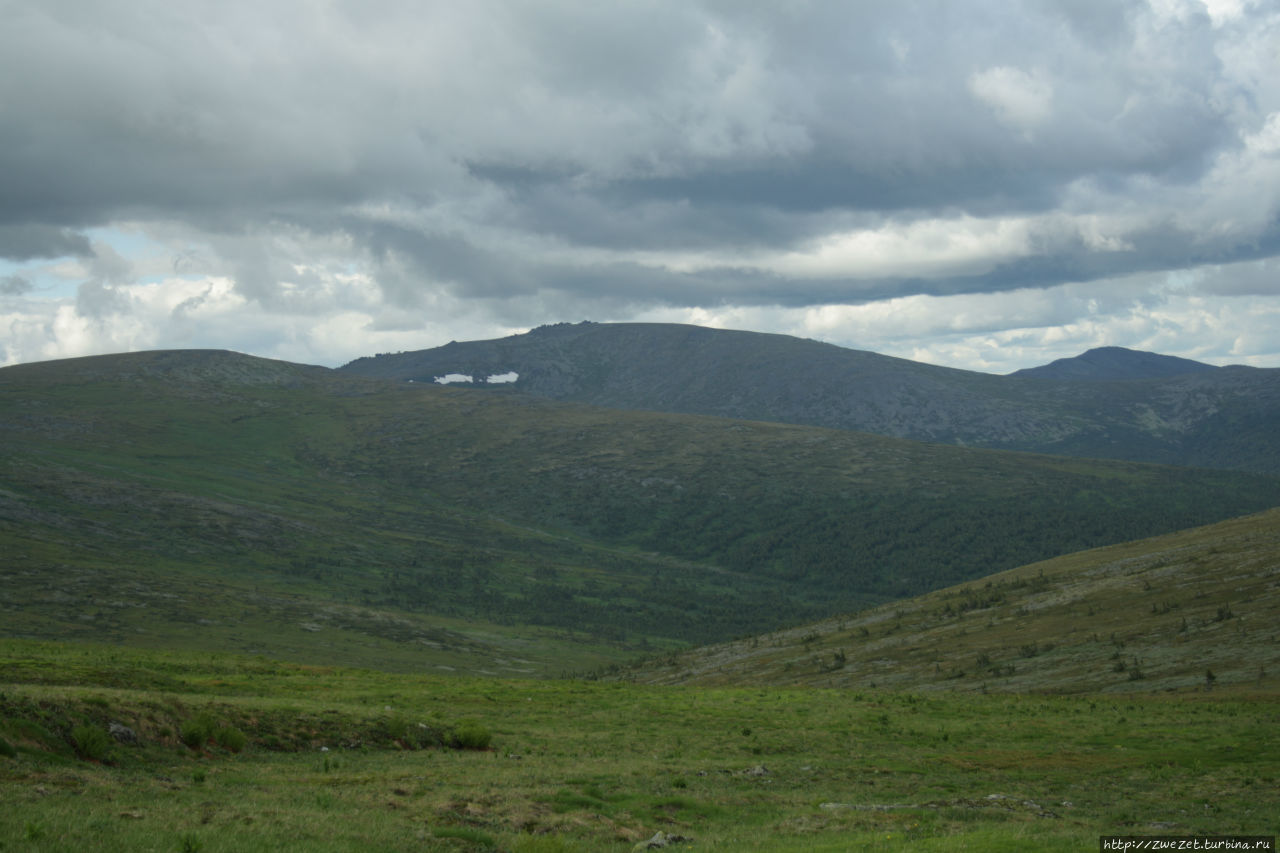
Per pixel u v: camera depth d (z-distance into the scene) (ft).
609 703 207.92
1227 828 93.97
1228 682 218.59
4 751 91.35
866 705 214.28
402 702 187.42
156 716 117.39
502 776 115.34
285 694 185.98
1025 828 88.12
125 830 68.13
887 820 95.66
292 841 70.64
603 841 85.76
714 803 106.93
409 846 74.18
